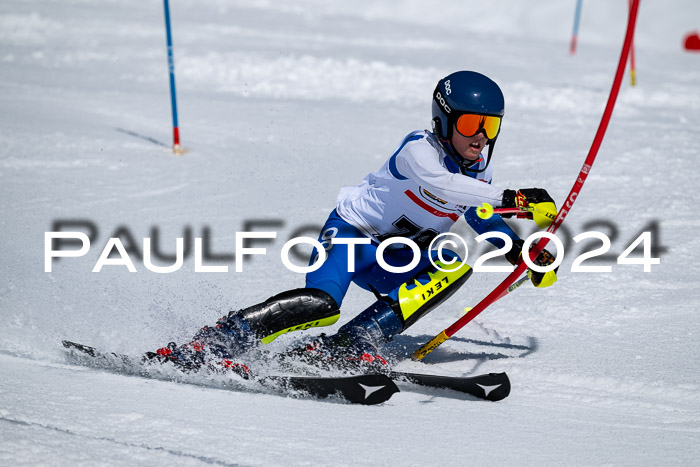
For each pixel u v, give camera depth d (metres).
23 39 49.81
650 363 10.89
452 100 9.63
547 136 28.94
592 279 14.70
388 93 37.50
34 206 19.19
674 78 45.47
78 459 6.72
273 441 7.64
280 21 62.69
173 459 6.91
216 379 9.48
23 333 11.12
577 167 23.77
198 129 29.16
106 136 27.23
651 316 12.90
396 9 77.62
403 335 12.19
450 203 10.17
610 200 20.23
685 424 8.95
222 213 19.09
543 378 10.48
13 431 7.20
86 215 18.64
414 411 8.98
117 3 67.75
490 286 14.47
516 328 12.45
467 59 48.06
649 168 23.53
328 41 52.72
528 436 8.28
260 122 30.55
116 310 12.45
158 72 40.78
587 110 34.97
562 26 72.56
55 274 14.34
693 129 30.88
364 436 7.99
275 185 21.75
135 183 21.77
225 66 41.22
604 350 11.44
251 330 9.73
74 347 9.98
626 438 8.37
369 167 24.06
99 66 42.12
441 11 76.88
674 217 18.77
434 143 10.00
